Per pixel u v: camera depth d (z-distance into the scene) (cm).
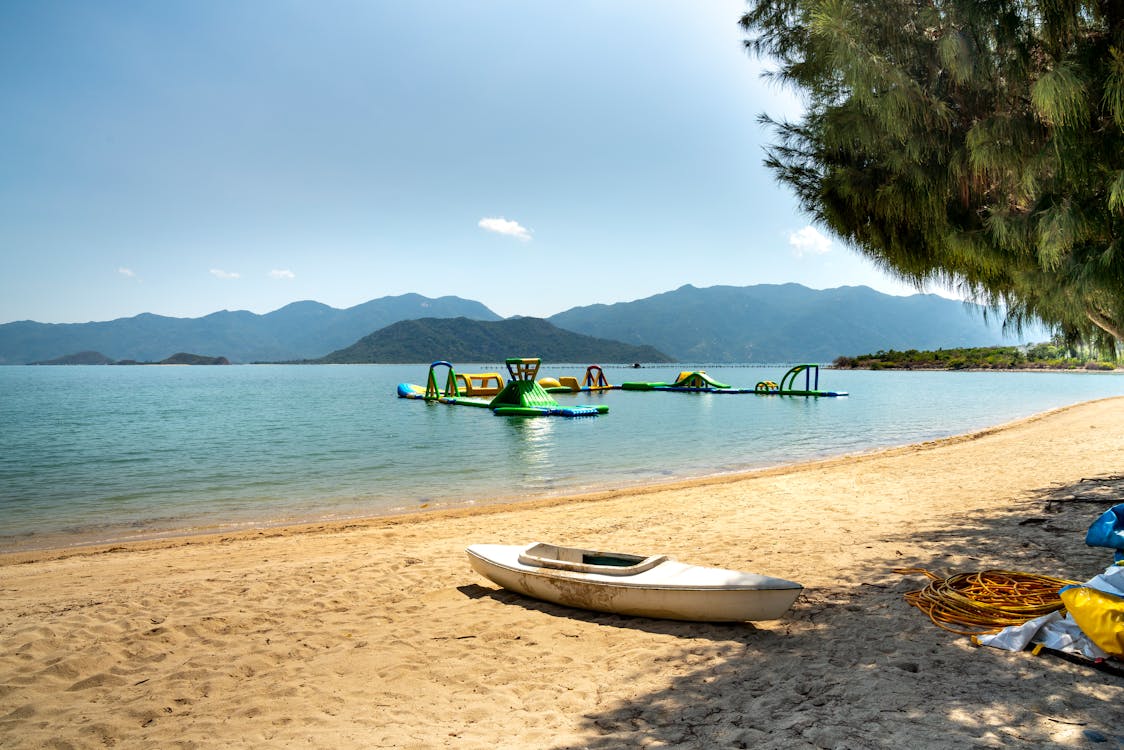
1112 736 347
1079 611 456
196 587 733
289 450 2177
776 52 650
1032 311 695
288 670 507
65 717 433
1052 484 1211
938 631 525
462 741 388
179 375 19075
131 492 1463
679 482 1545
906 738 357
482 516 1175
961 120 541
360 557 871
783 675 461
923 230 605
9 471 1756
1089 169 482
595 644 548
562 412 3481
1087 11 465
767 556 812
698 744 367
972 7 480
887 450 2109
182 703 453
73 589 751
